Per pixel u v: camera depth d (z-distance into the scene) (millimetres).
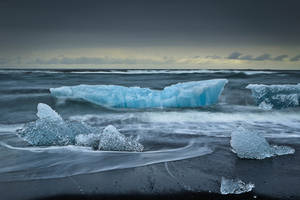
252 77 19391
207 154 3867
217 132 5484
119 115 7535
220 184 2799
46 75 20609
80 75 21188
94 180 2895
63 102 8984
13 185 2762
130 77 19891
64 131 4453
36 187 2717
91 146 4156
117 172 3125
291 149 3910
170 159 3625
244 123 6547
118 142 4031
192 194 2566
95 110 8203
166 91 9039
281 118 7273
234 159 3637
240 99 10125
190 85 9352
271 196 2539
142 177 2977
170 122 6633
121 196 2521
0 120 6727
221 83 9344
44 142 4281
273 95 8953
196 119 7023
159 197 2508
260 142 3820
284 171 3191
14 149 4027
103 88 9141
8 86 13719
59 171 3152
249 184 2730
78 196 2518
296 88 8969
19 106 8641
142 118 7133
